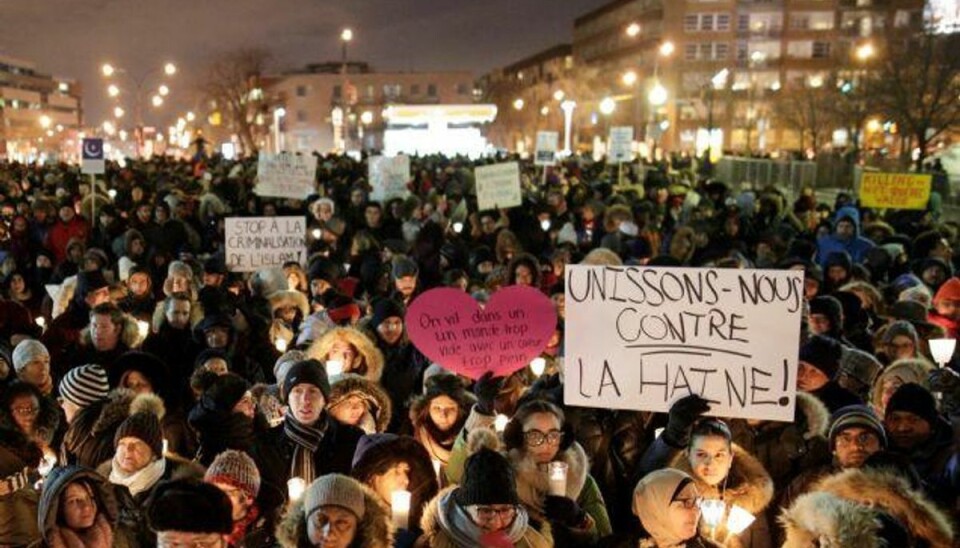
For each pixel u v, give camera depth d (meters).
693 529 3.36
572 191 17.11
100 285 7.31
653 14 75.81
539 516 3.54
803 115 50.75
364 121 70.56
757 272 4.09
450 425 4.45
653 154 44.62
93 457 4.27
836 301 5.84
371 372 5.40
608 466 4.45
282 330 6.81
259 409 4.60
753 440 4.32
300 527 3.14
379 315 6.01
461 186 16.56
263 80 99.25
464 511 3.13
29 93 118.81
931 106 27.97
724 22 73.38
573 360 4.32
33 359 5.40
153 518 2.72
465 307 4.79
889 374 4.82
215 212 13.30
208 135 95.00
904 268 9.22
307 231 11.18
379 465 3.75
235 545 3.59
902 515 3.21
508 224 12.08
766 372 4.12
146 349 6.44
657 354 4.23
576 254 9.05
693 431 3.71
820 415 4.31
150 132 50.59
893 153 43.12
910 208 12.32
